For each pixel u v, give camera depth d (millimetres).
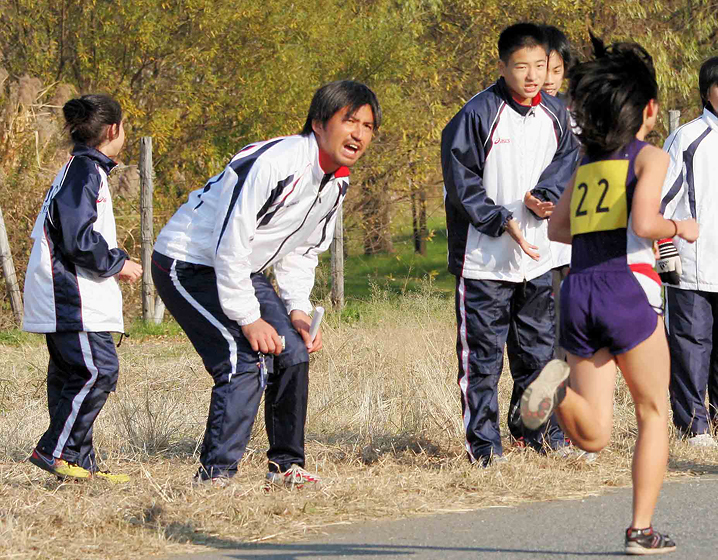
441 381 26641
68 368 20703
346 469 21703
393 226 68125
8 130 49469
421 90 69312
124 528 17172
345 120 18141
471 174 21156
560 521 17188
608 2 71625
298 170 18109
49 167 49844
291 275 20328
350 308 44406
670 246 19297
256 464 22234
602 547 15461
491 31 71312
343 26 62969
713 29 79188
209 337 18734
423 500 18766
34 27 59781
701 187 24344
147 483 20312
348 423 25719
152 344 42781
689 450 23078
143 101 60969
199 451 23719
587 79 14945
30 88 52781
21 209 48094
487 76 72812
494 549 15625
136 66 60594
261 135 60500
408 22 65250
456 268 21688
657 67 69812
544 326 22312
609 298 14727
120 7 57062
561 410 14500
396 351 32281
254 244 18578
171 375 33594
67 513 17906
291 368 19047
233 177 18078
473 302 21484
